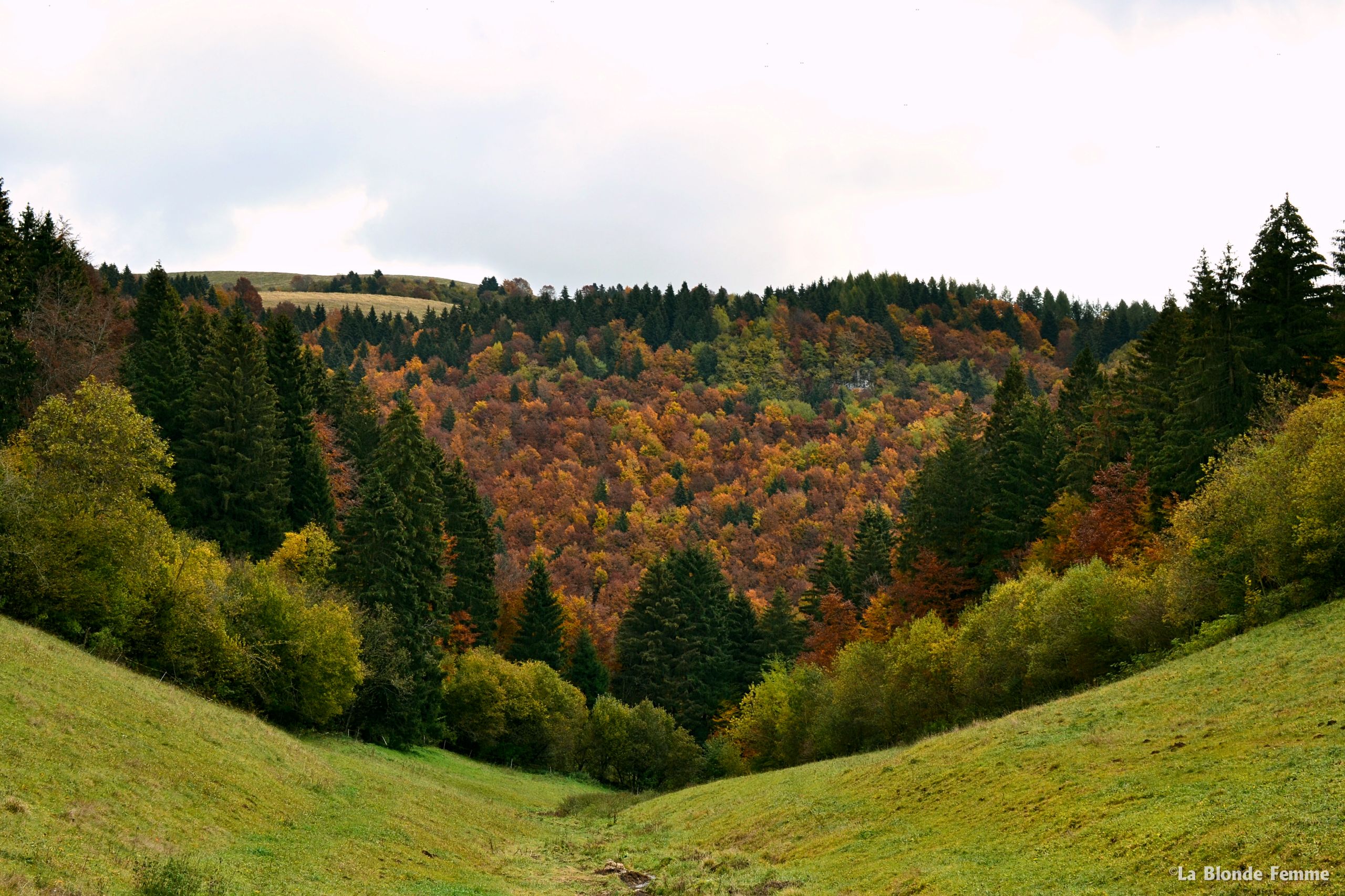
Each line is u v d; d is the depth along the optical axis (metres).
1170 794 21.12
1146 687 32.28
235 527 65.44
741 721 69.25
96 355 70.62
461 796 45.12
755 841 31.19
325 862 22.70
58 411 39.22
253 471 66.44
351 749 49.38
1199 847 17.67
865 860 24.62
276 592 47.94
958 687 50.03
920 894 20.33
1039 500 69.44
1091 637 43.91
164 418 69.19
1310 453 36.47
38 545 36.31
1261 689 27.22
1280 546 36.78
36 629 34.56
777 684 68.19
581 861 32.28
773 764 66.12
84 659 33.00
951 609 68.88
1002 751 29.75
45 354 65.81
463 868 27.48
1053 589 45.69
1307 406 39.62
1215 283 55.44
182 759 26.36
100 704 27.53
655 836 37.38
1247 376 52.66
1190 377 55.81
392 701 58.38
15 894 14.24
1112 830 20.20
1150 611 42.22
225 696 44.00
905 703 52.97
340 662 49.12
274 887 19.28
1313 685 25.81
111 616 38.19
